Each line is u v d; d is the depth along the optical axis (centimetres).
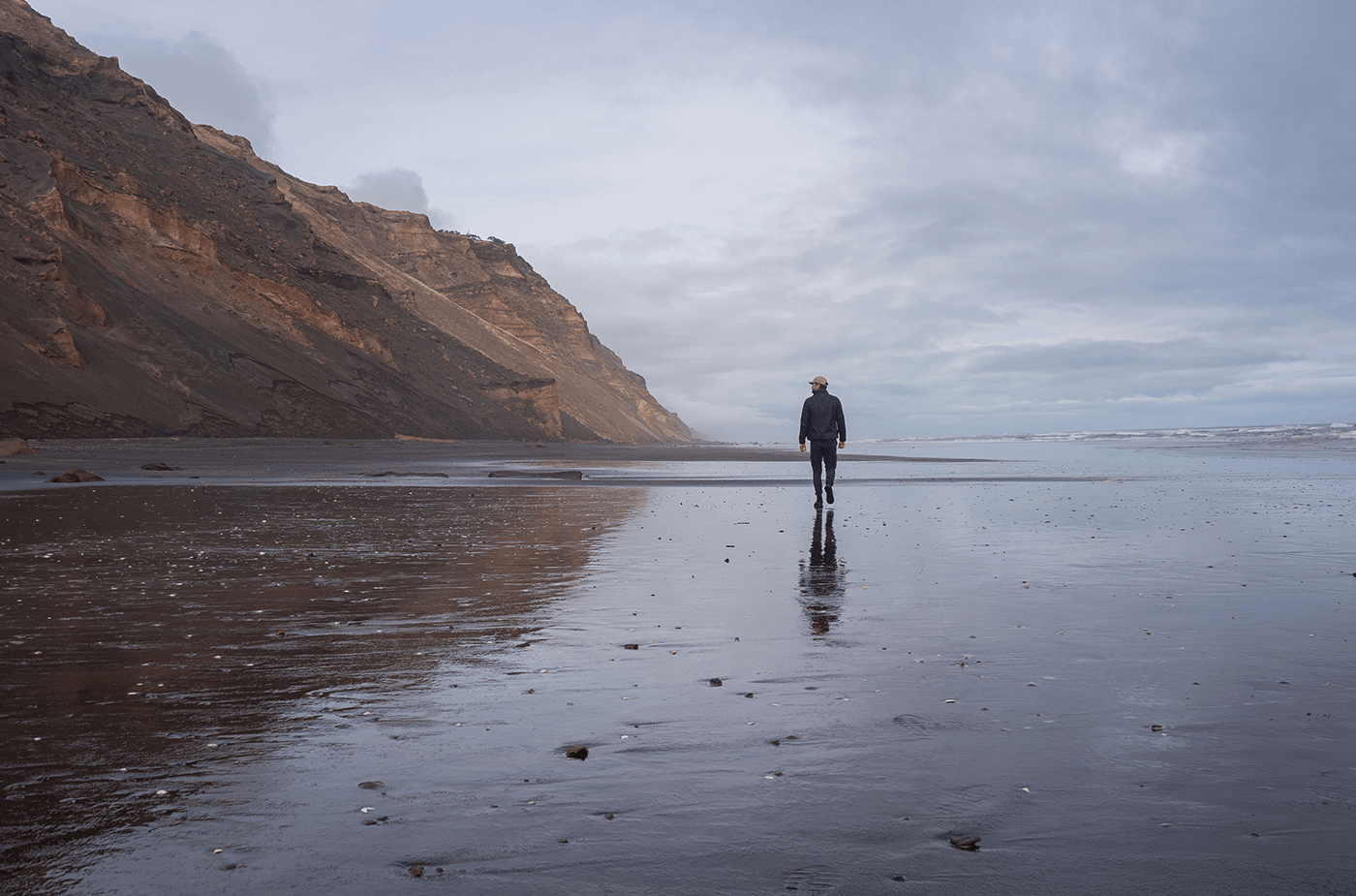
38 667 490
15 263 5266
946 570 857
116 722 394
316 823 289
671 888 247
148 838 278
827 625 609
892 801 308
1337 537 1104
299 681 466
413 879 253
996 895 243
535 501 1720
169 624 609
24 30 9656
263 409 6112
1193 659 507
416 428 7931
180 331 6188
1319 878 253
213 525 1234
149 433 4919
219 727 388
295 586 761
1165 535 1140
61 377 4800
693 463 3875
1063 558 931
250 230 9369
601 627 604
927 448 6719
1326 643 545
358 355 8488
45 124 7550
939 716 403
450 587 761
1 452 3006
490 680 470
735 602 691
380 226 18262
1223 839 277
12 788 316
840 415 1622
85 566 870
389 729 387
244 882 250
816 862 263
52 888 245
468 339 14062
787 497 1861
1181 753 353
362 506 1568
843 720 399
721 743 368
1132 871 257
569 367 17638
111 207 6956
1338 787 318
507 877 254
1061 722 394
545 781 327
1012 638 563
